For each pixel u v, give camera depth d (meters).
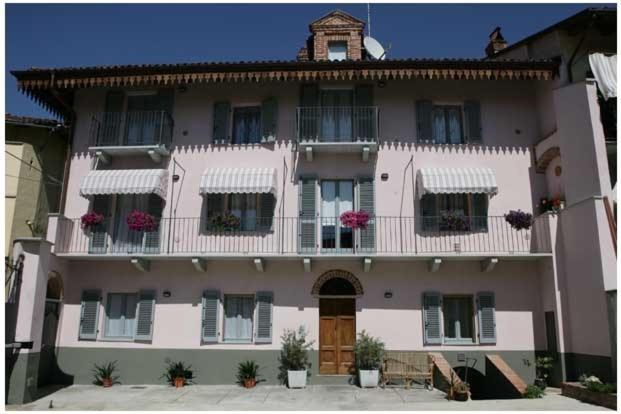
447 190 14.14
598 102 13.58
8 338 12.08
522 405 10.88
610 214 12.32
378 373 13.60
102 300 14.84
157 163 15.64
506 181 15.11
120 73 14.72
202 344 14.37
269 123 15.48
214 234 14.93
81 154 15.88
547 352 13.95
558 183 14.41
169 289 14.77
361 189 14.93
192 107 15.98
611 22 13.98
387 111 15.60
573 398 11.63
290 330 14.32
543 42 15.27
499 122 15.54
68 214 15.52
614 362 11.46
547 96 14.98
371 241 14.50
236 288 14.67
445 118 15.84
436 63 14.27
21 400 11.67
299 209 14.83
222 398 12.26
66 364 14.47
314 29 17.58
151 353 14.39
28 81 14.82
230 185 14.41
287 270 14.70
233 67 14.53
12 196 15.59
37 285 12.55
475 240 14.62
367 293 14.49
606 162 12.79
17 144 16.06
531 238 14.57
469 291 14.47
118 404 11.63
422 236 14.68
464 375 14.28
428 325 14.18
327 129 15.38
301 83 15.70
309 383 13.95
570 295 13.27
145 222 14.52
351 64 14.39
